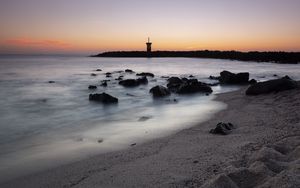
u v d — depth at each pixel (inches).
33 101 831.7
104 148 365.1
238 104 646.5
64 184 262.1
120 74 1861.5
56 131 477.4
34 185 264.7
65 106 740.0
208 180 235.8
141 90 1041.5
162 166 277.1
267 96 701.3
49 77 1631.4
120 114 609.0
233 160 275.6
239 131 393.1
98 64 3656.5
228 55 6240.2
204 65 3368.6
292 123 410.6
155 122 508.1
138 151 340.2
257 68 2630.4
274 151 271.3
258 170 229.1
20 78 1560.0
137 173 264.8
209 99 774.5
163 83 1282.0
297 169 222.5
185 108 647.8
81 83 1317.7
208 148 322.3
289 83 735.1
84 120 561.9
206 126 454.0
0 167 312.3
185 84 941.2
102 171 282.5
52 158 336.8
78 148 371.6
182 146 344.2
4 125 535.5
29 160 333.1
